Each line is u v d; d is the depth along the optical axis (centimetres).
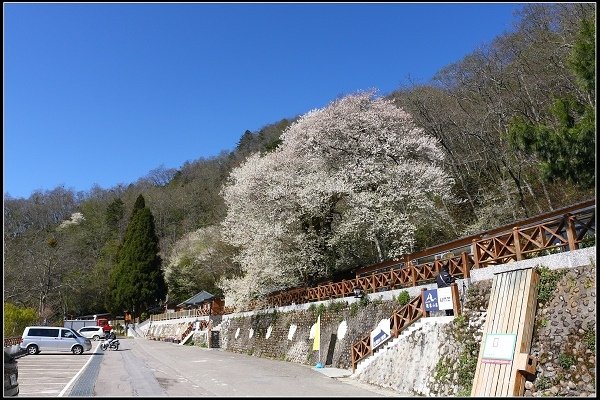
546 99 2767
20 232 6994
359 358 1498
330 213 2481
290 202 2434
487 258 1155
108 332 4216
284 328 2380
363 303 1733
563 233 1040
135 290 5438
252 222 2539
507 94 3016
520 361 883
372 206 2255
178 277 5722
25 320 3750
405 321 1352
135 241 5625
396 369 1277
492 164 3117
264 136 8550
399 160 2477
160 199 7738
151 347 3394
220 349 3209
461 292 1165
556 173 1202
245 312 3044
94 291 6266
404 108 3588
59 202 8338
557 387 834
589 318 827
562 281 907
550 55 2669
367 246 2533
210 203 7300
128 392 1191
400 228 2184
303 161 2608
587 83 1122
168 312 5044
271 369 1769
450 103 3491
